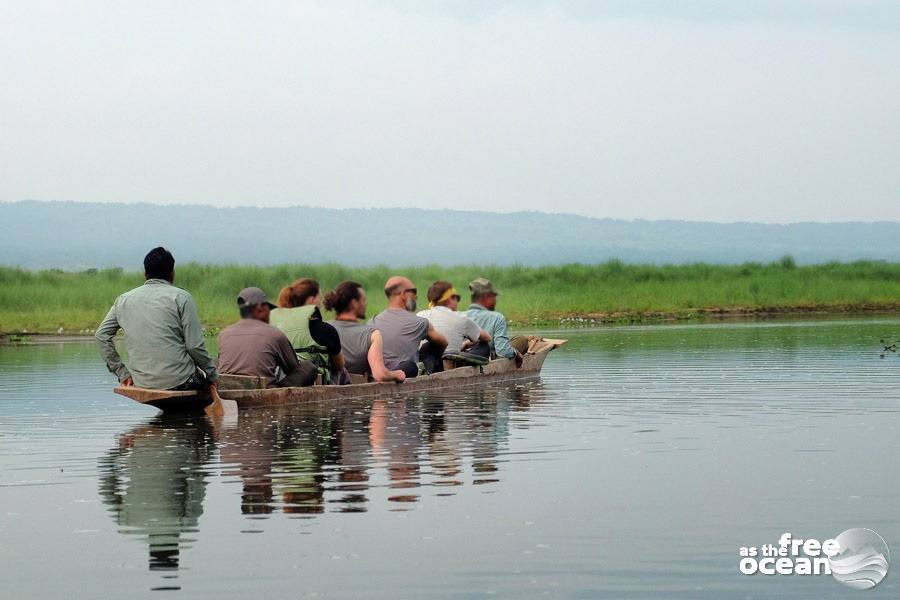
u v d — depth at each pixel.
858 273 53.50
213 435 10.88
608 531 7.03
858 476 8.62
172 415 12.44
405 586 6.05
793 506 7.64
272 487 8.29
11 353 22.16
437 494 8.02
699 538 6.88
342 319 14.73
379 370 14.18
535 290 44.47
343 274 47.06
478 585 6.07
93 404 13.52
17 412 12.74
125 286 39.28
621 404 13.09
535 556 6.54
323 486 8.32
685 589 6.02
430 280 48.91
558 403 13.26
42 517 7.44
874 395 13.70
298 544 6.77
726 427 11.15
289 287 14.27
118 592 5.98
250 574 6.24
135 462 9.38
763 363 18.16
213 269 44.94
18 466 9.22
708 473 8.76
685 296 41.78
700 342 23.53
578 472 8.80
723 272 52.69
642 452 9.71
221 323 31.47
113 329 12.73
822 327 29.36
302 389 13.20
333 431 11.06
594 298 40.19
